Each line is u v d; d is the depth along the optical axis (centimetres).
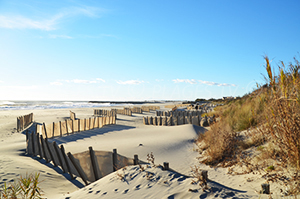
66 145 1364
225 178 544
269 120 438
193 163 780
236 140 772
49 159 976
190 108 5028
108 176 530
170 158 917
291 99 356
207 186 374
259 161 539
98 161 664
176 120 2230
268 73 368
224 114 1571
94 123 2166
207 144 951
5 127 2314
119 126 2331
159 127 2050
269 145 546
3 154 1044
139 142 1291
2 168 750
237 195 349
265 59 367
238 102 1666
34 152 1110
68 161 761
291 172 392
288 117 378
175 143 1217
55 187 642
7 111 5197
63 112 4762
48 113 4419
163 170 480
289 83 362
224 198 333
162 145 1179
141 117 3603
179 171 694
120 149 1134
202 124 1848
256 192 368
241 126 913
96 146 1251
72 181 737
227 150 738
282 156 434
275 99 376
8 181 628
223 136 800
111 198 398
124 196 396
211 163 725
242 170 557
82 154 693
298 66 355
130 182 454
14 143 1496
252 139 697
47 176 738
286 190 338
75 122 1938
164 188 398
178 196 358
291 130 381
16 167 778
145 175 469
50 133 1698
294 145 380
